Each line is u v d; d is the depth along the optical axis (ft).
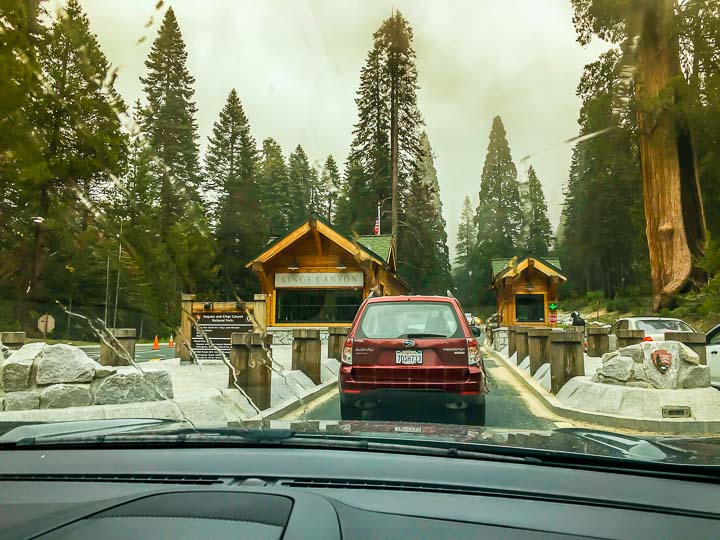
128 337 30.30
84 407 15.94
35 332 27.99
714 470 4.65
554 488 4.43
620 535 3.70
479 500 4.20
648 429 20.24
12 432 6.24
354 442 5.57
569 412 22.63
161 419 7.35
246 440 5.64
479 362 18.44
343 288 66.90
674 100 49.14
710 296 65.05
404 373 18.28
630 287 99.86
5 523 4.04
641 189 81.87
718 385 25.34
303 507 3.87
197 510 3.96
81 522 3.91
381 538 3.58
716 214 76.69
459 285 53.26
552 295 65.05
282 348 63.67
